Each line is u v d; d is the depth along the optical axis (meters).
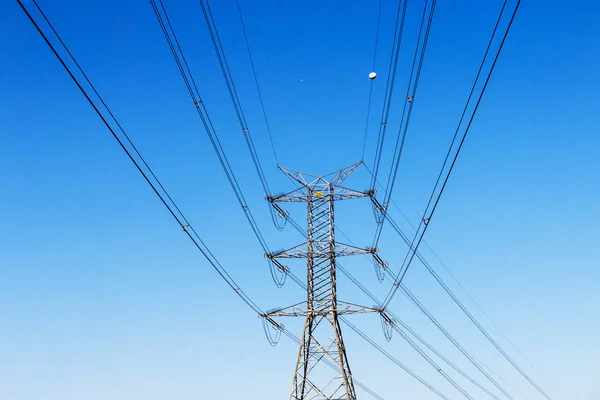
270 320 48.41
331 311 47.72
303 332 47.16
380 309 47.84
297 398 45.22
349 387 46.31
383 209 46.12
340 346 46.94
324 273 49.12
